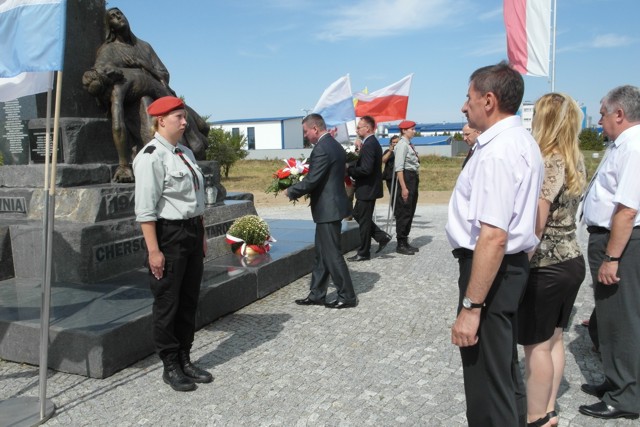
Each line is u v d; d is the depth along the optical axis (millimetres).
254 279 5562
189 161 3514
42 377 3117
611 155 3270
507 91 2234
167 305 3434
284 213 13734
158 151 3369
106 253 5168
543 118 2881
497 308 2268
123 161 6117
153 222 3332
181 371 3572
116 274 5277
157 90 6715
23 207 5645
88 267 4977
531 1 7832
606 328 3207
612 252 3080
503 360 2279
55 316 4062
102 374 3660
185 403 3334
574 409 3283
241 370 3828
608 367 3213
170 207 3385
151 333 4082
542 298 2783
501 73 2244
